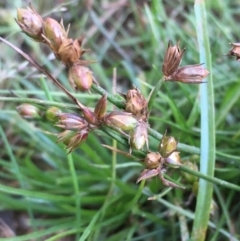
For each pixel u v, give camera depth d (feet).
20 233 0.19
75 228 0.17
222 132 0.18
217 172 0.18
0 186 0.16
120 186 0.17
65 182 0.18
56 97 0.21
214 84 0.21
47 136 0.19
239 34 0.23
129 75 0.22
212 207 0.15
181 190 0.17
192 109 0.18
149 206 0.18
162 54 0.22
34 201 0.18
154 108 0.21
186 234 0.16
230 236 0.16
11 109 0.21
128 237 0.17
